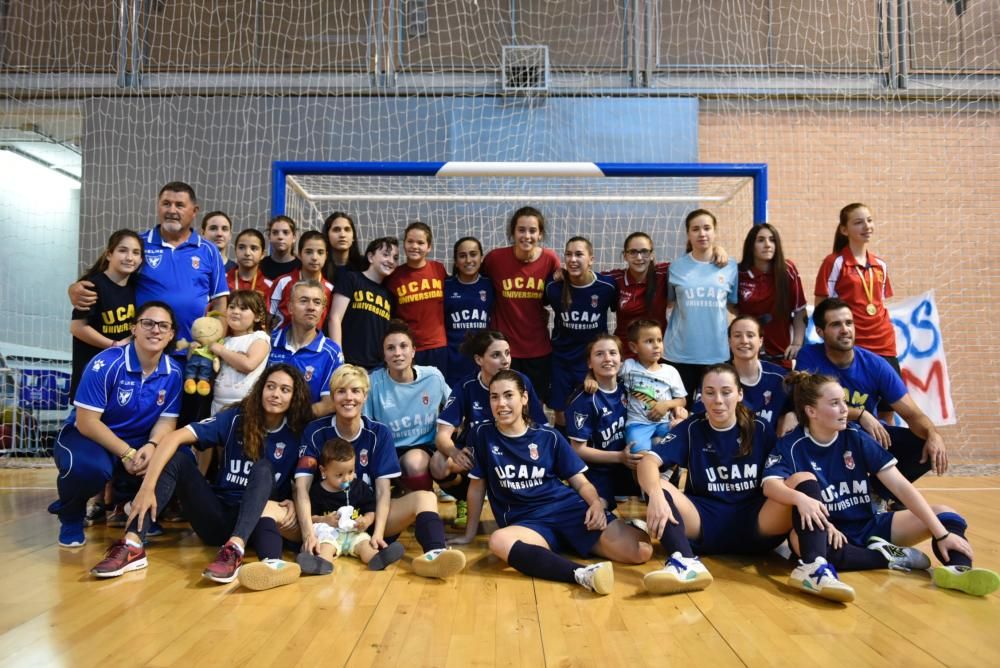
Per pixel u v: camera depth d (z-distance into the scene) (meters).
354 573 2.46
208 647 1.76
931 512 2.39
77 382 3.20
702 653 1.71
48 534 3.05
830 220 6.34
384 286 3.92
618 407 3.14
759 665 1.64
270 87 6.30
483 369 3.16
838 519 2.57
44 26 6.34
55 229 8.12
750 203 6.17
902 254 6.34
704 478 2.66
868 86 6.37
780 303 3.64
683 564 2.23
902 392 3.04
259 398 2.78
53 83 6.31
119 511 3.24
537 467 2.68
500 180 6.17
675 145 6.29
